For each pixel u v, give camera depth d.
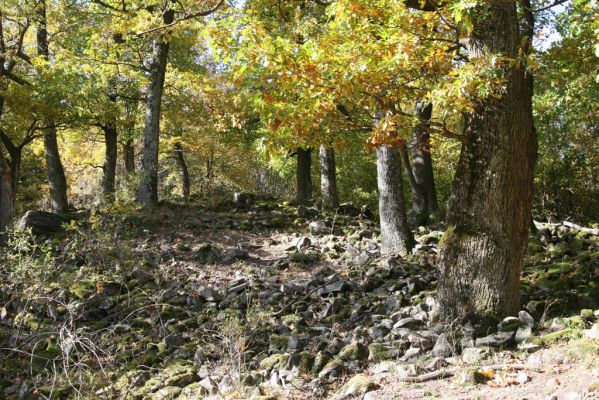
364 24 6.84
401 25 6.86
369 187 31.48
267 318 8.58
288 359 6.53
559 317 7.07
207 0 11.38
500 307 7.02
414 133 8.33
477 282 7.11
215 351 7.49
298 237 14.55
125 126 22.03
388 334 7.21
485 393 4.98
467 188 7.34
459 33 7.13
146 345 8.14
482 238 7.12
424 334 6.72
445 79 7.06
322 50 6.53
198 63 25.30
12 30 19.47
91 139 25.62
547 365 5.46
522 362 5.71
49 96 16.81
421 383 5.54
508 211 7.11
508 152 7.05
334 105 6.98
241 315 9.12
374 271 10.84
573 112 16.00
